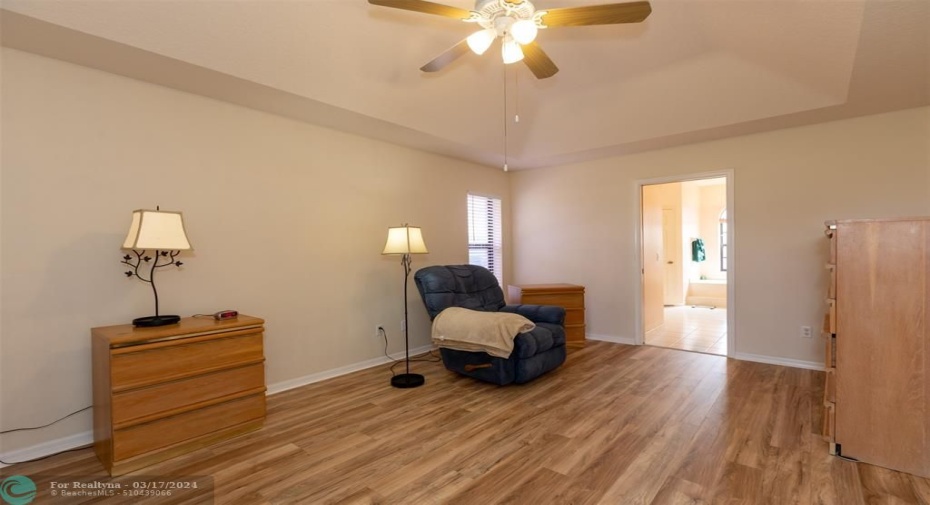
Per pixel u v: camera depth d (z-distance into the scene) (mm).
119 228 2598
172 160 2814
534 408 2951
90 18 2070
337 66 2902
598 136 4359
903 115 3400
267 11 2400
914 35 2297
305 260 3545
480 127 4203
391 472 2135
